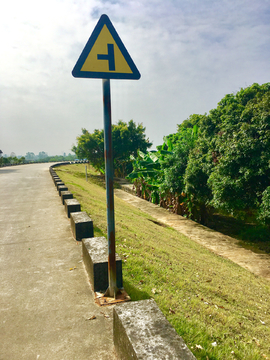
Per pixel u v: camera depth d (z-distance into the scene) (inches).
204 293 223.6
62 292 159.9
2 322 131.5
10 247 238.4
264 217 449.7
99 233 288.2
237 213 573.0
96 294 155.9
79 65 122.4
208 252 457.4
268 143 431.8
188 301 188.1
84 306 145.0
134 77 129.6
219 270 332.5
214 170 546.9
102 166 1814.7
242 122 486.0
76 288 164.7
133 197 1187.3
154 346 83.1
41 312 139.7
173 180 742.5
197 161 615.8
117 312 103.7
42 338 119.7
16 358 107.6
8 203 446.6
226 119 518.9
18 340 118.4
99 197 722.8
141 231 412.2
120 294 156.3
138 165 1115.9
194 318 161.5
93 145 1710.1
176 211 829.8
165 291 191.2
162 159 914.1
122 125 1905.8
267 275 383.2
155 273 223.0
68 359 106.8
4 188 636.7
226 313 192.9
